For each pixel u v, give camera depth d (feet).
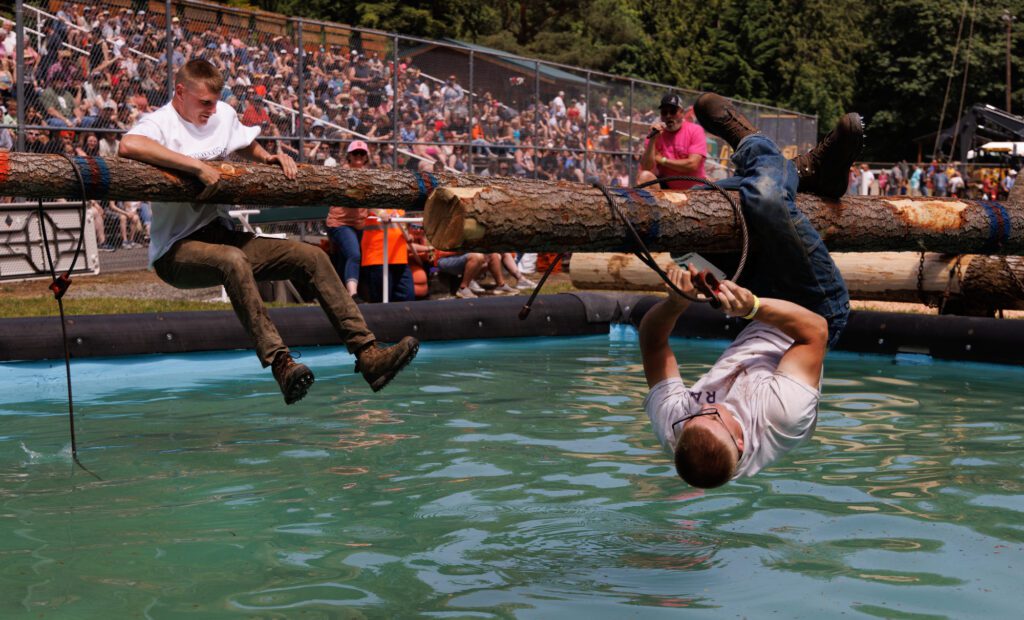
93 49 40.91
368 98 48.03
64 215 35.19
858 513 14.89
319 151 46.29
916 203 18.15
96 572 12.51
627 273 35.53
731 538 13.76
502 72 53.57
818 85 147.54
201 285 17.07
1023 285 29.40
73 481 16.71
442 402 23.20
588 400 23.41
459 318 32.17
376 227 36.83
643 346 12.88
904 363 29.25
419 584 12.04
